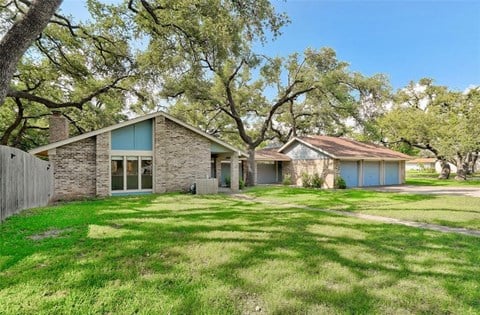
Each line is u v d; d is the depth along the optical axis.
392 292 3.47
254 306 3.11
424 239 5.98
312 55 19.70
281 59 20.50
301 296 3.34
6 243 5.12
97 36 13.97
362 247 5.30
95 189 13.85
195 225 6.99
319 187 21.78
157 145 15.34
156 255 4.65
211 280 3.72
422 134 27.50
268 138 30.38
